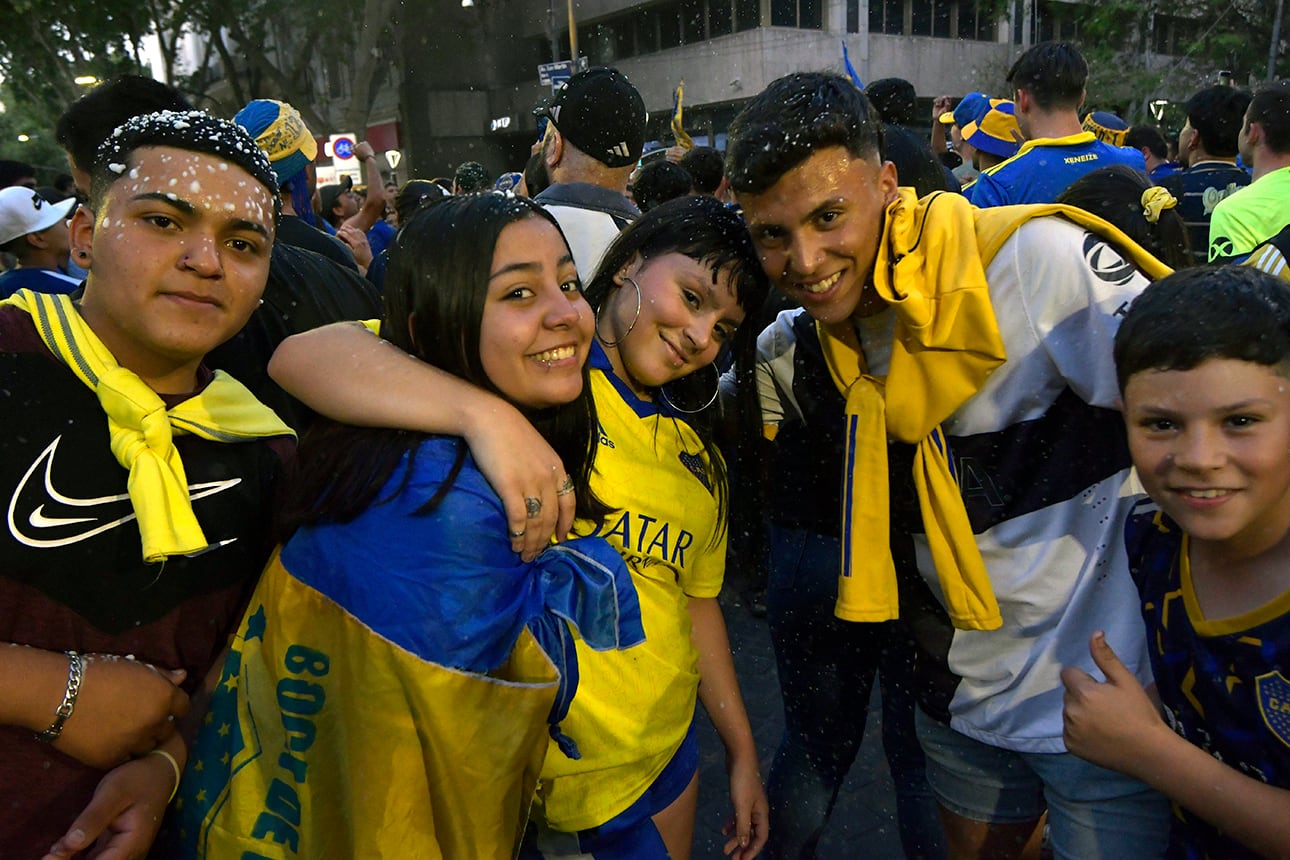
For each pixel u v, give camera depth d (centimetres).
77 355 131
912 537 176
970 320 147
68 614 132
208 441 143
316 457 128
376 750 118
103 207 132
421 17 2580
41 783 129
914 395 156
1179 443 115
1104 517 158
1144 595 139
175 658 142
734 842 185
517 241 125
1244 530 117
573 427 146
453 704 116
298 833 126
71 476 131
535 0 2605
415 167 2653
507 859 126
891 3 2227
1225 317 110
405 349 135
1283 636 116
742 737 186
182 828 136
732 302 156
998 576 165
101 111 189
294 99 2430
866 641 211
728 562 431
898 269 148
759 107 145
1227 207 269
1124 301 144
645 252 157
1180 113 1831
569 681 131
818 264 147
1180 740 127
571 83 278
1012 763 178
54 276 363
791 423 196
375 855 119
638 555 155
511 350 125
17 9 2038
